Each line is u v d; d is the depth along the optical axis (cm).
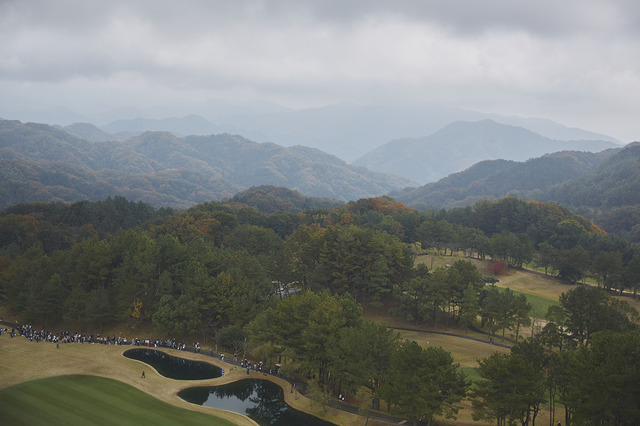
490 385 6300
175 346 10806
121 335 11600
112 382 8331
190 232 18400
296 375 9388
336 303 9050
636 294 15062
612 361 5512
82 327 12025
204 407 7762
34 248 15238
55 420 6725
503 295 12156
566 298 10688
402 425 7200
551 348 10806
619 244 18188
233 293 11412
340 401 8250
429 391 6556
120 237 14925
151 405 7588
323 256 14025
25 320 11794
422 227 19825
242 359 10262
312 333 8331
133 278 12069
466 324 12794
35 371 8569
